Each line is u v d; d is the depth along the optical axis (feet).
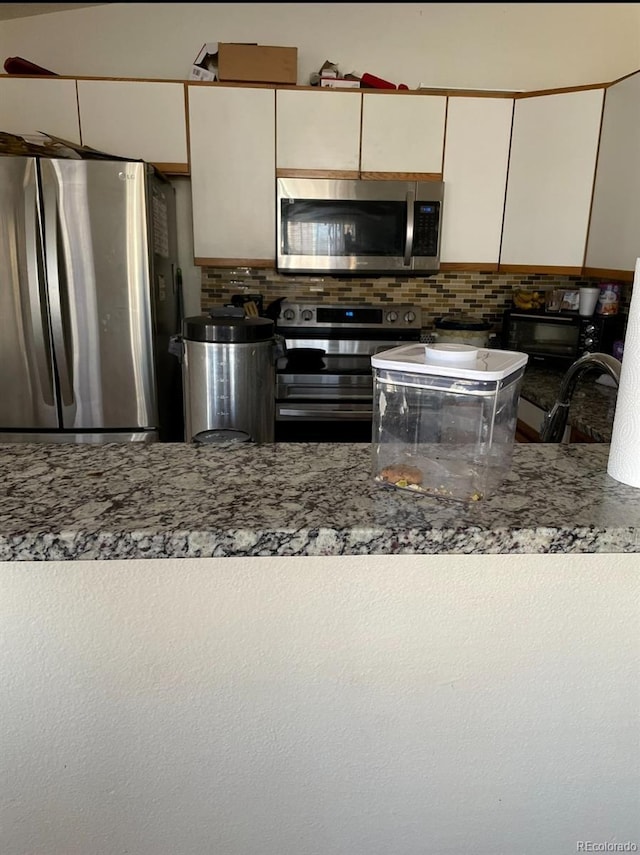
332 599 2.56
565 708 2.81
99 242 7.50
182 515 2.28
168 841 2.87
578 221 8.65
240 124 8.69
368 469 2.80
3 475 2.64
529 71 9.62
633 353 2.56
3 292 7.51
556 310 9.52
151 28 9.30
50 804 2.78
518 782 2.91
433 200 8.89
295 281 10.27
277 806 2.85
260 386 6.08
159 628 2.55
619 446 2.69
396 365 2.49
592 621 2.68
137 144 8.68
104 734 2.69
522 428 8.65
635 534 2.26
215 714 2.69
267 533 2.17
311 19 9.38
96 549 2.13
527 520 2.30
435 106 8.77
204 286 10.15
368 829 2.93
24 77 8.36
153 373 7.95
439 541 2.22
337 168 8.93
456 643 2.67
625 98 7.62
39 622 2.52
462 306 10.48
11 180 7.23
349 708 2.72
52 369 7.78
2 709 2.63
